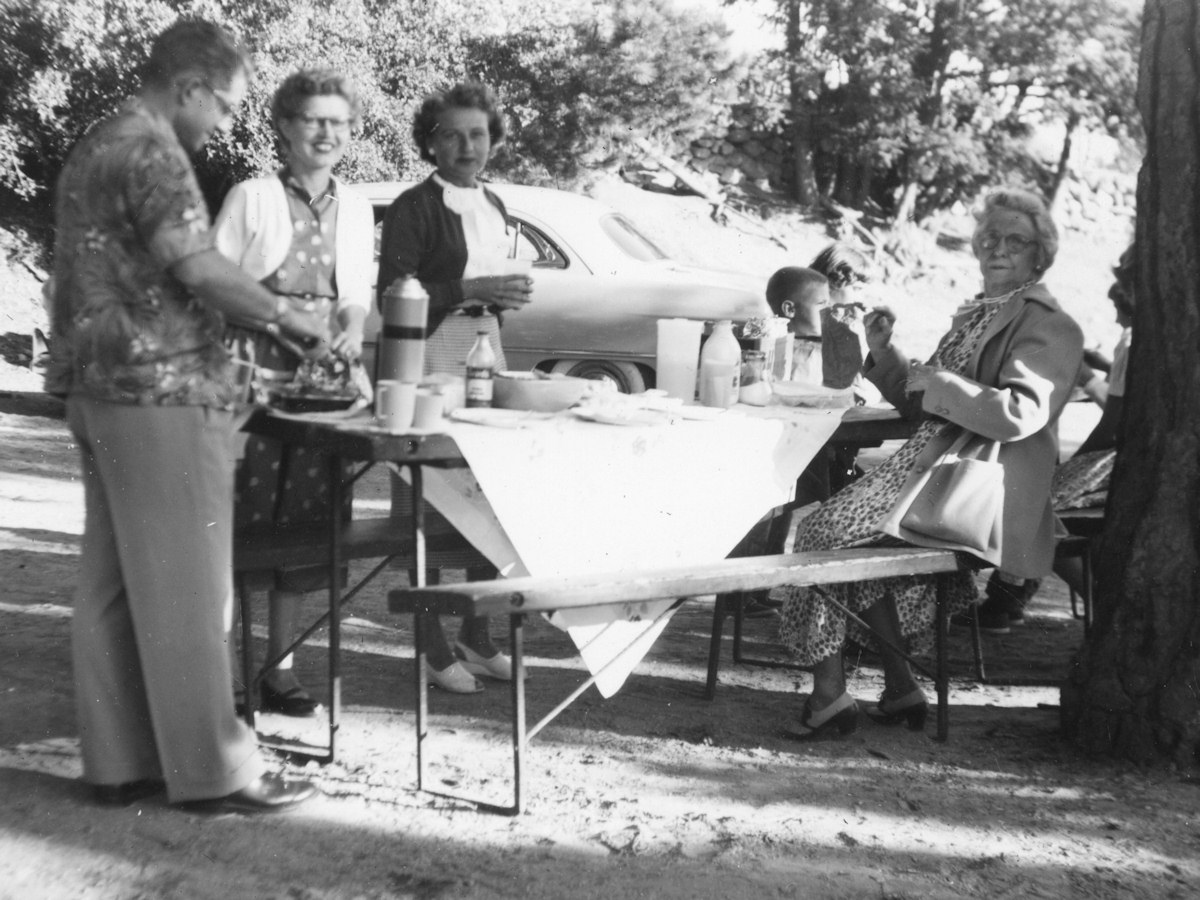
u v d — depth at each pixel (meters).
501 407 3.86
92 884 2.76
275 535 3.70
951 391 3.90
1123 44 29.55
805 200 27.33
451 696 4.22
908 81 28.05
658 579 3.30
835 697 3.96
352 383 3.51
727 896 2.86
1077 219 30.97
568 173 23.14
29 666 4.26
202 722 3.06
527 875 2.92
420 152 4.26
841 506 4.11
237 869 2.87
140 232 2.85
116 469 2.93
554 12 23.41
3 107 14.28
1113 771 3.71
